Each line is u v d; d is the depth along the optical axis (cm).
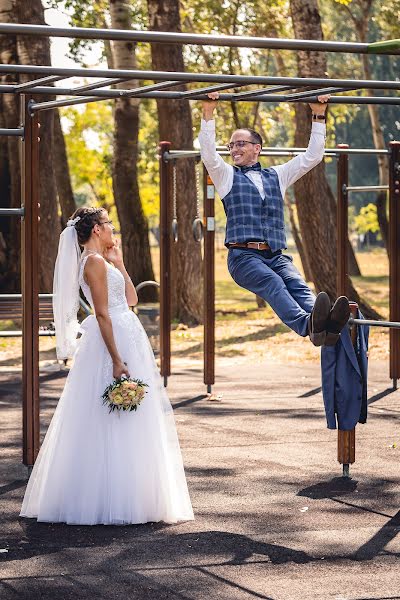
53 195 1912
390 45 607
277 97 751
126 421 652
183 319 2064
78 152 4131
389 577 536
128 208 2448
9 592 512
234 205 725
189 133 2066
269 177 741
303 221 2000
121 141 2411
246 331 1948
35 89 725
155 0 2039
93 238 684
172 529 633
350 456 775
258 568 552
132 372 659
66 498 650
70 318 690
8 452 877
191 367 1471
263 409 1103
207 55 2898
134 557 573
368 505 692
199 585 523
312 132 757
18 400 1170
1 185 2136
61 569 551
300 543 600
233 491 733
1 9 1828
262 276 696
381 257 6300
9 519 660
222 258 5934
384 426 996
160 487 652
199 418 1046
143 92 715
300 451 877
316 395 1205
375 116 2928
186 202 2052
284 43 607
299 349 1669
